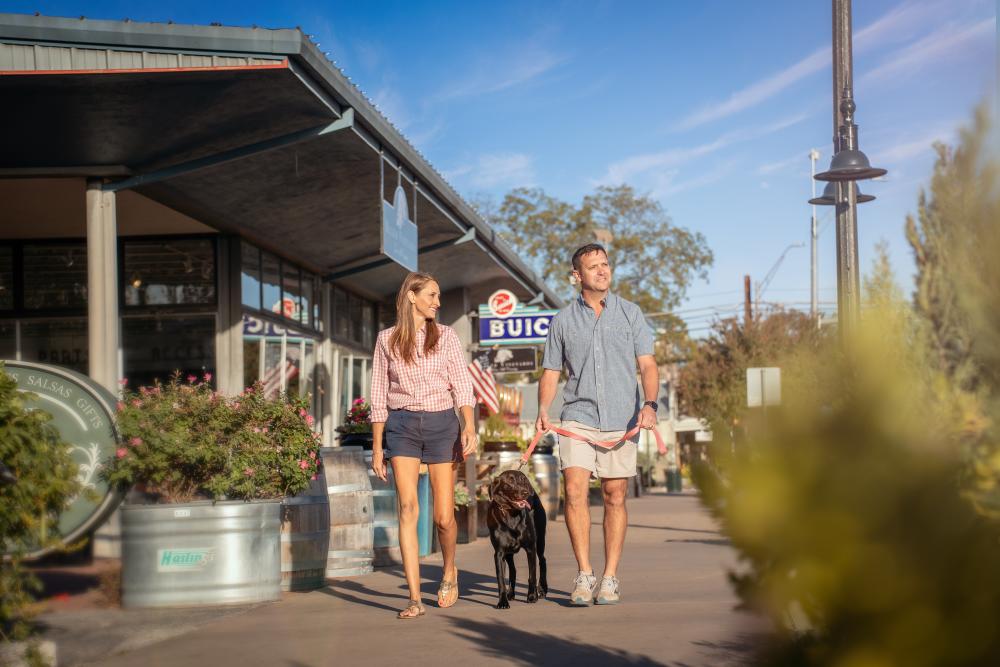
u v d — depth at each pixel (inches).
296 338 659.4
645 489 1662.2
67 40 327.6
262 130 397.7
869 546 55.6
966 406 54.1
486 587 301.7
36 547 170.4
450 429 250.4
